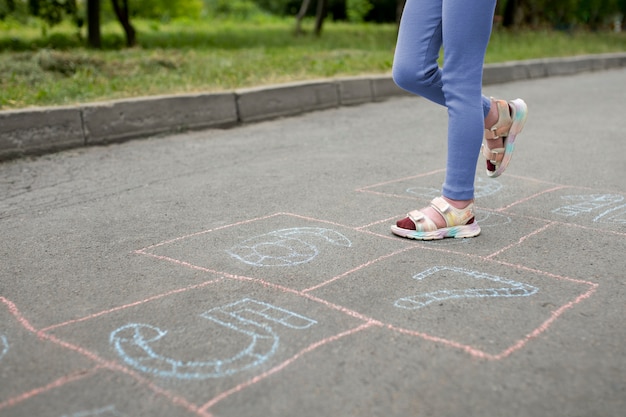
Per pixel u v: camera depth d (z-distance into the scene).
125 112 5.14
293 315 2.15
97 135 5.00
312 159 4.52
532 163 4.33
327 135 5.38
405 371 1.82
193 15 20.92
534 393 1.71
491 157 3.00
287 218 3.20
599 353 1.90
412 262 2.59
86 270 2.59
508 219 3.12
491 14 2.64
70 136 4.86
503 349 1.92
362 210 3.32
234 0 25.09
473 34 2.64
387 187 3.78
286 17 24.88
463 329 2.04
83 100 5.27
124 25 10.63
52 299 2.32
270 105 6.12
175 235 2.99
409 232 2.85
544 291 2.31
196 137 5.31
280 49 10.42
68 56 7.23
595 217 3.15
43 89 5.62
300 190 3.73
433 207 2.85
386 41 12.49
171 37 12.88
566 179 3.91
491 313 2.15
